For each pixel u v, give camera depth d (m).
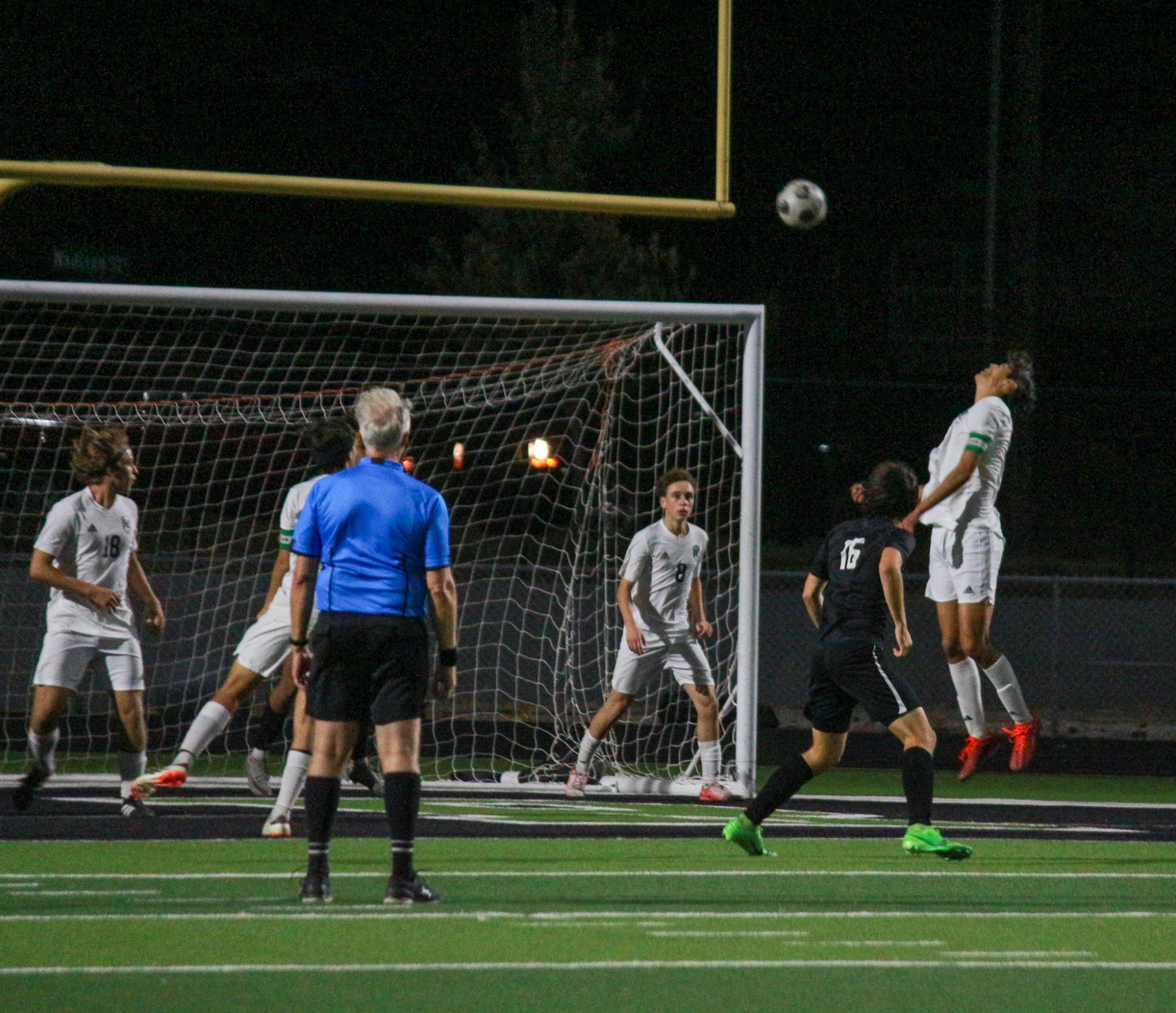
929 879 28.55
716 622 48.34
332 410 57.41
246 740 50.09
